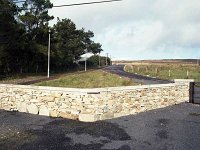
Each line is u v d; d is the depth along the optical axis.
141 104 14.35
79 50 73.69
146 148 9.01
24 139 9.66
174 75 44.50
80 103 12.18
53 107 12.95
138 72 57.56
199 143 9.59
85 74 47.25
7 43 39.91
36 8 50.88
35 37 50.62
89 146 9.05
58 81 31.53
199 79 36.12
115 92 12.87
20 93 13.91
